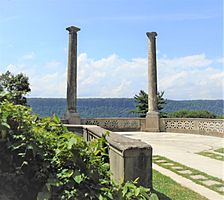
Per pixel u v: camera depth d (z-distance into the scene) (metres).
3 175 2.58
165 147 13.17
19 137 2.71
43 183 2.71
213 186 6.09
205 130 19.75
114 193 2.83
